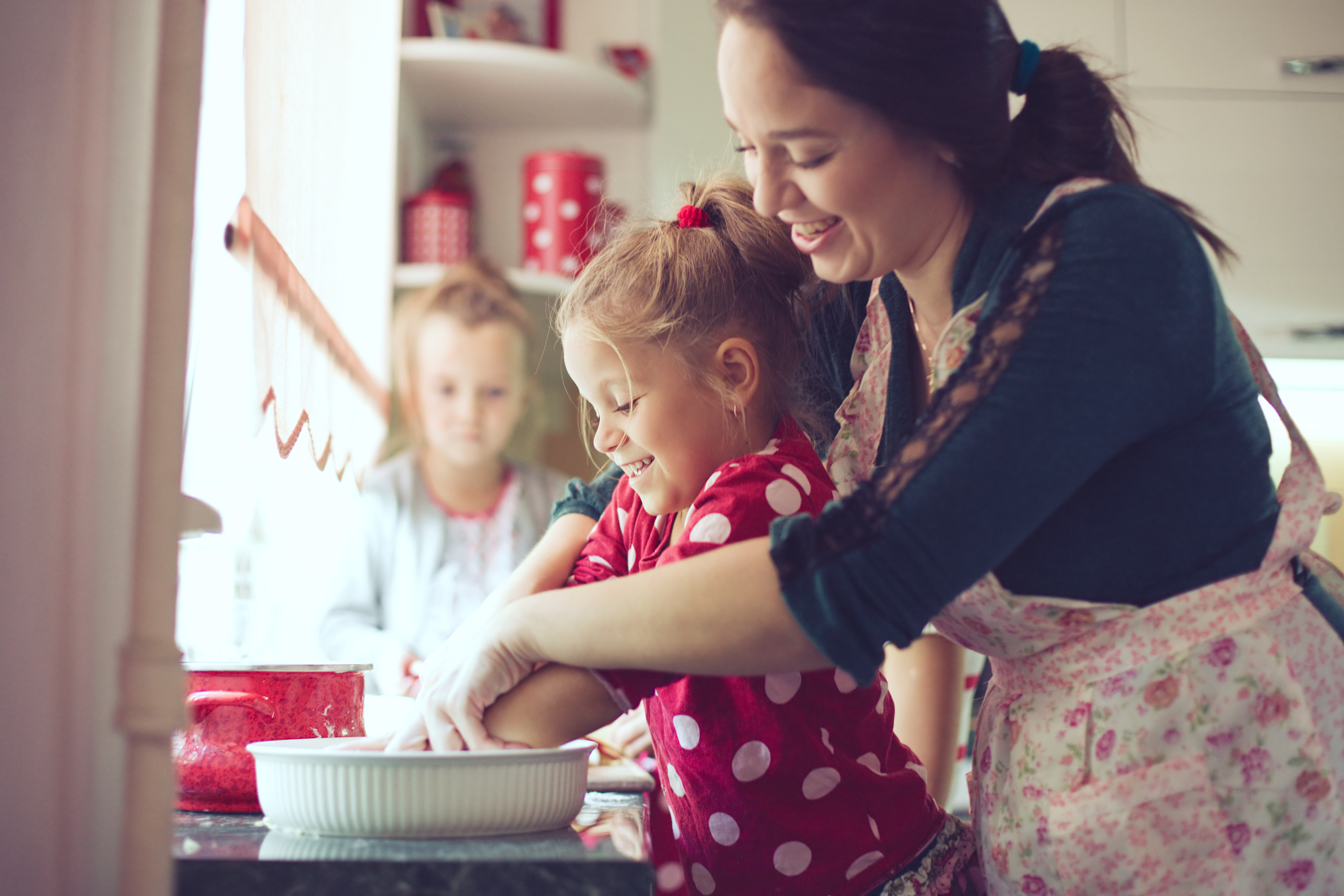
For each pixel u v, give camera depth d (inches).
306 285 37.0
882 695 33.5
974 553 22.1
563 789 24.2
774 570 22.6
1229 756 26.4
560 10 94.2
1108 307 23.0
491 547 83.9
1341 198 90.6
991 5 26.3
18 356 18.3
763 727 29.8
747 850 30.2
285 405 33.2
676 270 32.8
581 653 24.0
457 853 21.5
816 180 25.5
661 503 32.6
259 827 25.4
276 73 32.5
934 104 25.0
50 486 18.4
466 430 81.7
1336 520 93.0
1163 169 90.4
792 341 35.3
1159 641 26.7
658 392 31.9
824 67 24.0
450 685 25.5
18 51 18.5
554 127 96.4
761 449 33.2
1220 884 26.2
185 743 27.7
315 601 80.4
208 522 26.5
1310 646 27.6
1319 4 90.6
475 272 84.1
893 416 32.7
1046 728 27.6
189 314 20.2
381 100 63.9
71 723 18.3
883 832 30.6
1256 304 90.2
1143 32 90.8
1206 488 26.1
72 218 18.7
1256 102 90.8
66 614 18.3
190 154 19.2
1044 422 22.3
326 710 29.2
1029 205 26.9
